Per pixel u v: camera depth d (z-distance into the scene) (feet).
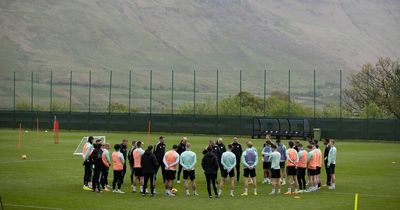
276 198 111.14
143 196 111.65
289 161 116.78
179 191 119.24
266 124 279.08
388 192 119.24
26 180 131.13
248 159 114.42
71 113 325.42
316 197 112.57
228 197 111.75
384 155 201.16
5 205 101.35
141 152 114.42
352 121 276.41
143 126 313.12
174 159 112.37
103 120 320.09
